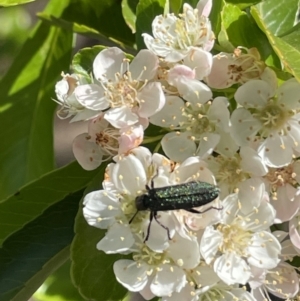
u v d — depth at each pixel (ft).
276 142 0.29
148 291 0.29
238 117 0.29
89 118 0.29
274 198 0.29
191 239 0.28
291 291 0.31
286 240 0.30
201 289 0.28
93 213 0.28
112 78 0.30
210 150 0.28
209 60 0.28
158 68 0.29
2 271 0.33
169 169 0.28
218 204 0.28
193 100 0.28
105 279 0.31
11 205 0.34
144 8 0.33
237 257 0.29
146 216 0.28
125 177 0.28
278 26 0.34
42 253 0.33
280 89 0.29
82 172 0.33
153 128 0.30
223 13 0.30
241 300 0.30
